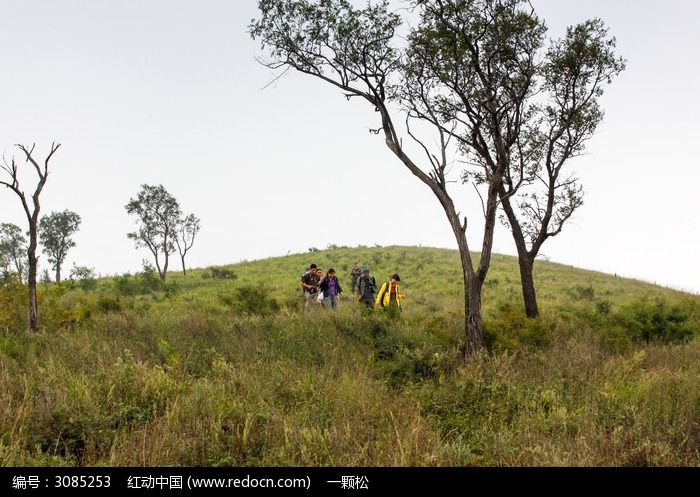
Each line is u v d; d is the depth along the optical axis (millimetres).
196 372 9844
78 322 14453
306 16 12789
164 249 44344
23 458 5613
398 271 44000
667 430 6746
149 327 13836
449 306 25297
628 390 8336
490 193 12312
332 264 48688
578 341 12688
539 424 7109
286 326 13734
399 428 6766
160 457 5875
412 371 10281
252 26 13055
